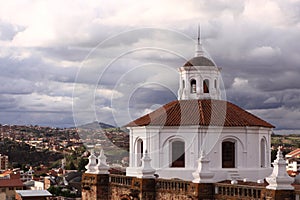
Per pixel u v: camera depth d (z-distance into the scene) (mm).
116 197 46156
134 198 42344
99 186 47469
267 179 31938
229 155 47531
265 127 48969
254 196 33188
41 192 99625
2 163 176125
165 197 40250
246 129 47625
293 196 31109
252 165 47844
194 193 37031
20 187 119312
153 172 41969
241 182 41781
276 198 30953
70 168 152000
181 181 38750
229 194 35375
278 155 31844
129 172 46594
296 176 42750
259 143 48438
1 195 116688
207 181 37000
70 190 123875
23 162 178125
